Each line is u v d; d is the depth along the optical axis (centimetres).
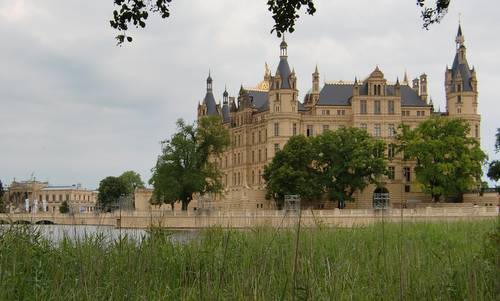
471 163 14575
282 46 17750
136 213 11031
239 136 19912
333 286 1916
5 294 1772
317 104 17738
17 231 2355
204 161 14512
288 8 2478
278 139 17500
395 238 3228
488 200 15550
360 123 17250
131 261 2055
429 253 2705
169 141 14100
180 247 2695
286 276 1894
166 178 13788
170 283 2178
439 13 2552
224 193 17488
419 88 19862
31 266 2108
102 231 2892
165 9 2444
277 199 14962
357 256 2628
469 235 3762
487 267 2102
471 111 17625
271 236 2614
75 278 1908
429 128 15025
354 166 14638
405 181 17050
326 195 15275
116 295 1788
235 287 1923
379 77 17350
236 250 2356
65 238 2492
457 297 2014
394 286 2033
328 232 3269
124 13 2430
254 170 19125
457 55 17925
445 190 14788
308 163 15038
